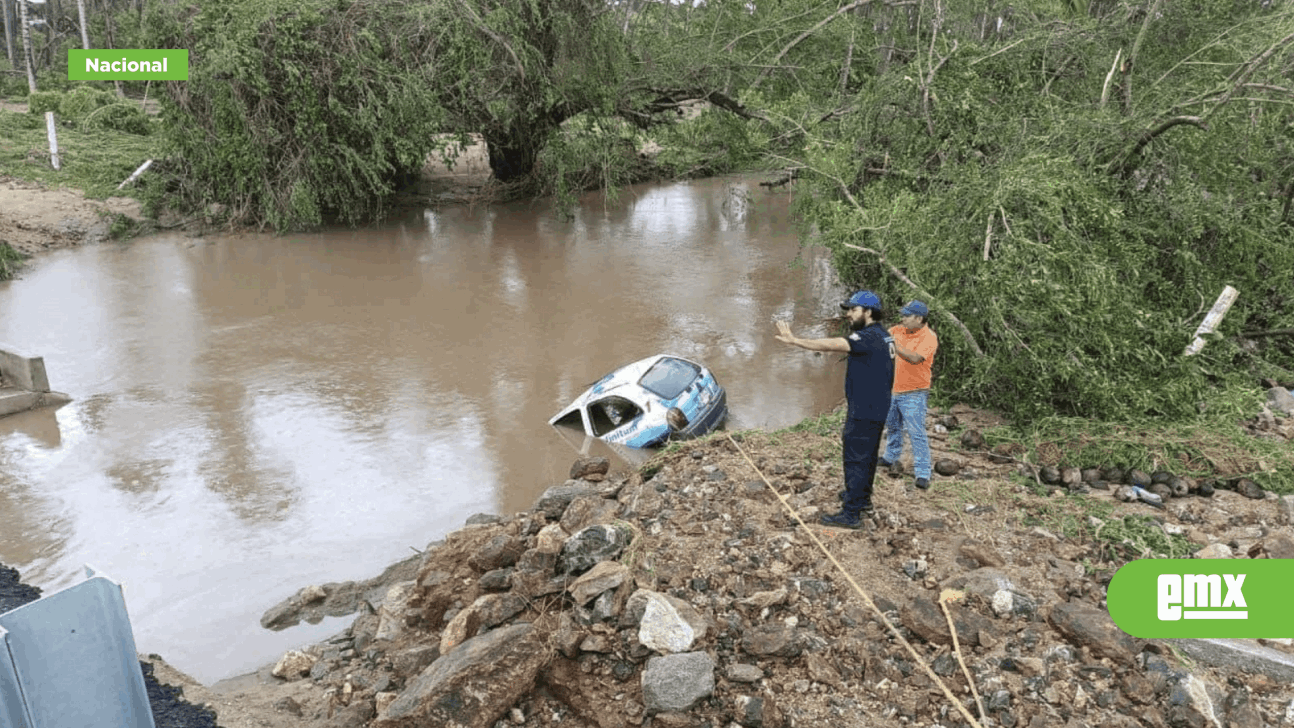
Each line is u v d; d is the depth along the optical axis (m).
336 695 6.43
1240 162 12.14
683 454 9.37
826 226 14.97
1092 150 11.98
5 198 23.88
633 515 7.66
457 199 29.86
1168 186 11.78
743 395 13.33
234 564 8.98
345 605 8.19
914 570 6.45
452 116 25.48
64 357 15.13
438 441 11.81
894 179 15.02
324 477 10.85
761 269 20.81
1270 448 8.71
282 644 7.64
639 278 20.05
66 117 33.72
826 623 5.90
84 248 22.78
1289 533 7.29
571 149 26.34
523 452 11.43
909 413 7.76
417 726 5.23
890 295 13.04
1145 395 9.45
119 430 12.26
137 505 10.20
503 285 19.55
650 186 33.84
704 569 6.56
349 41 23.58
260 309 17.88
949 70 14.81
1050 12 16.31
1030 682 5.28
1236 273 11.46
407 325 16.81
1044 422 9.52
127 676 3.84
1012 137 12.71
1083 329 9.68
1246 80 11.74
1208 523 7.58
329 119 24.31
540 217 27.48
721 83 23.83
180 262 21.64
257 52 22.81
